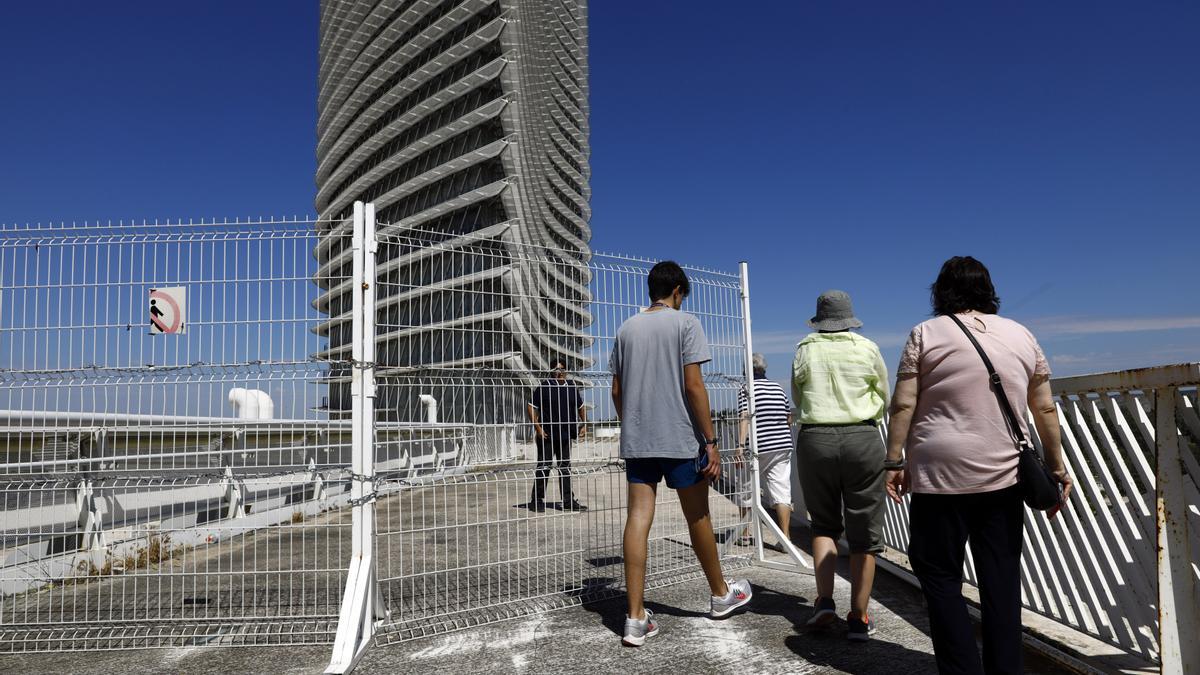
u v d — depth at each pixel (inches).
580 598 171.0
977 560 105.1
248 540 265.0
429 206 2359.7
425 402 153.1
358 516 143.6
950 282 113.4
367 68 2723.9
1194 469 104.4
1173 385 101.9
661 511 296.2
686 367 143.6
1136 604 118.3
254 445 148.4
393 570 209.5
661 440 140.3
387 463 170.7
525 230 2228.1
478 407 163.3
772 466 225.1
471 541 256.7
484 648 138.3
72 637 145.5
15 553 159.8
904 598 168.6
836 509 144.1
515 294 168.2
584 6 3065.9
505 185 2102.6
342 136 2861.7
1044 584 146.7
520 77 2208.4
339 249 148.6
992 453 102.7
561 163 2711.6
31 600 176.6
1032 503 100.1
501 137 2226.9
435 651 136.9
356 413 143.1
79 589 188.7
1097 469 126.1
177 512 241.8
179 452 153.9
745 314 219.5
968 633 104.0
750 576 194.5
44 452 180.7
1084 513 132.0
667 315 147.3
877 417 139.3
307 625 149.9
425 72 2374.5
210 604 171.0
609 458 179.6
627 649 135.6
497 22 2161.7
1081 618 134.6
